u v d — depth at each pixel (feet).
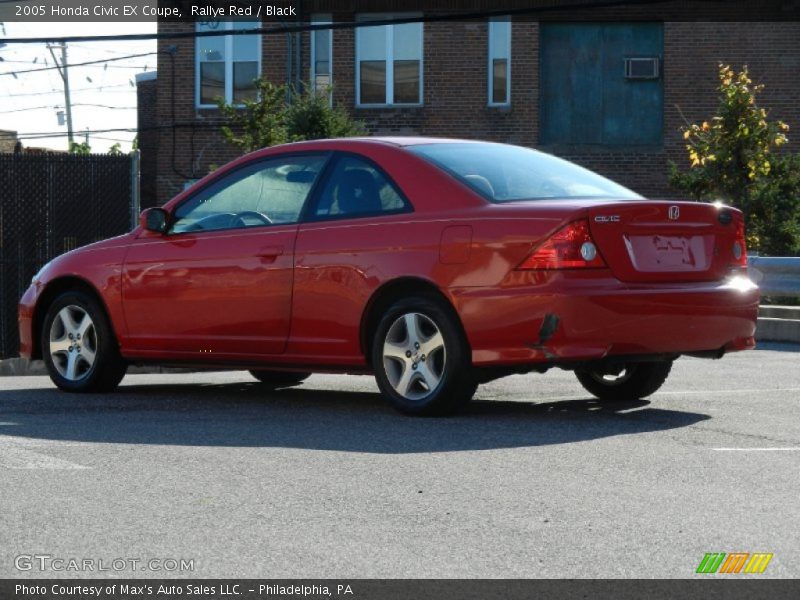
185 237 28.81
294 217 27.27
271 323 27.20
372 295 25.64
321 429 23.72
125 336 29.71
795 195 79.56
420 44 98.27
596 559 14.19
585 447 21.53
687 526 15.75
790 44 95.35
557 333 23.67
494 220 24.43
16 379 36.42
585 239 23.88
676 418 25.16
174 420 25.13
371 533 15.40
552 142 97.50
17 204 58.85
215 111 100.17
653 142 96.89
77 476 18.98
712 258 25.68
